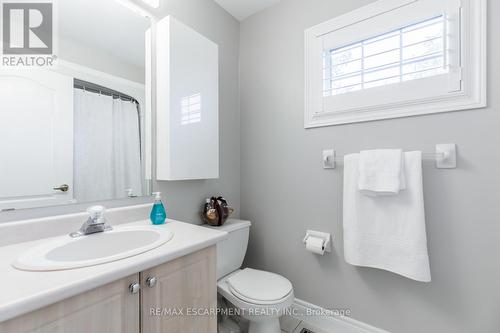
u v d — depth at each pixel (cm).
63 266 65
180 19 152
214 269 101
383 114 134
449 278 117
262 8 188
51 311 55
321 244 148
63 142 102
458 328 115
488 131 109
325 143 156
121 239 102
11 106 89
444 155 116
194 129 141
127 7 125
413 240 116
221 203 164
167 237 92
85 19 110
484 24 108
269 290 129
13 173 89
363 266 140
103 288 65
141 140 129
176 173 130
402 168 120
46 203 96
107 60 117
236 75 199
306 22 165
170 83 127
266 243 185
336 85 152
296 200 169
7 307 47
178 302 85
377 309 137
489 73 108
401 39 128
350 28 144
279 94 179
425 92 122
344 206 138
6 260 71
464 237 114
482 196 110
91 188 110
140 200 128
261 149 189
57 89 101
